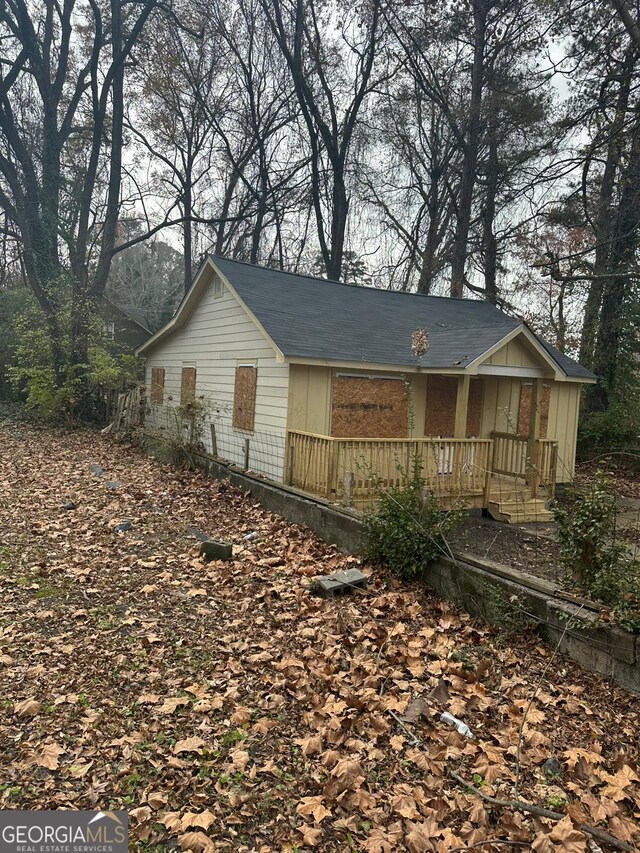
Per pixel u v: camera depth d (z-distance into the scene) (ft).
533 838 9.40
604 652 14.71
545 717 13.04
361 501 27.61
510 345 33.96
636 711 13.51
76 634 15.39
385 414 37.35
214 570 20.74
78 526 25.14
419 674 14.35
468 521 31.45
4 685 12.68
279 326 34.55
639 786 10.98
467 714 12.91
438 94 78.79
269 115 92.99
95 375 55.57
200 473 36.60
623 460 53.67
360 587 19.76
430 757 11.21
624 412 58.08
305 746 11.23
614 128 48.78
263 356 36.40
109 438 51.31
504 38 71.20
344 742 11.50
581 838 9.31
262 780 10.34
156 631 15.83
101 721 11.60
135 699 12.51
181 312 48.29
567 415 46.98
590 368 62.54
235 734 11.51
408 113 84.94
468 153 75.82
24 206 63.52
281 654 14.93
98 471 36.63
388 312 45.47
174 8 78.64
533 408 35.17
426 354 36.37
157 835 8.91
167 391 54.49
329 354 32.91
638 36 44.34
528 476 35.37
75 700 12.28
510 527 30.53
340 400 35.42
